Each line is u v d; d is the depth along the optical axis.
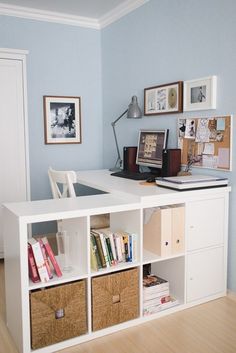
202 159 2.63
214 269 2.45
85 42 3.85
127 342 1.98
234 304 2.40
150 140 3.01
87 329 2.01
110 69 3.78
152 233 2.30
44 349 1.87
